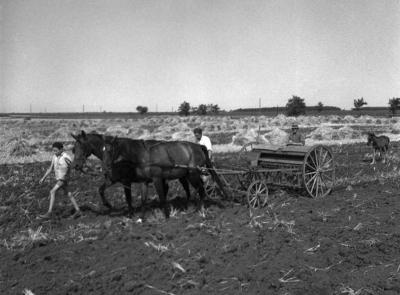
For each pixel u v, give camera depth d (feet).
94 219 34.32
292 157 39.96
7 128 122.01
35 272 24.17
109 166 30.99
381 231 30.01
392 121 196.34
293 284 22.22
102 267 24.63
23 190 43.73
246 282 22.54
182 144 34.40
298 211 35.29
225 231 30.01
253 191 36.65
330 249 26.71
